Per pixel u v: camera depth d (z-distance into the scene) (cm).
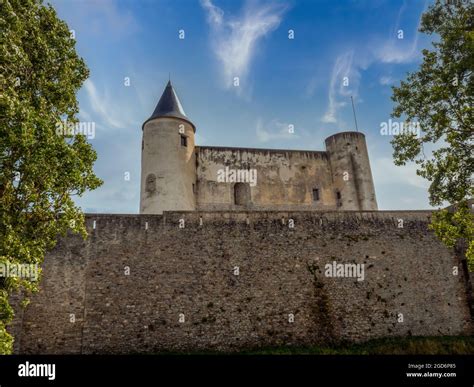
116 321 1694
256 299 1834
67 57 1262
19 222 1086
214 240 1906
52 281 1694
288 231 1989
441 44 1419
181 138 2777
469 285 2019
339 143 3127
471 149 1295
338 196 3039
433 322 1931
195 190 2802
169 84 3038
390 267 2000
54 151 1097
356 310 1891
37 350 1591
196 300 1788
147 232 1859
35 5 1198
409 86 1472
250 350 1736
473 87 1299
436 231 1345
